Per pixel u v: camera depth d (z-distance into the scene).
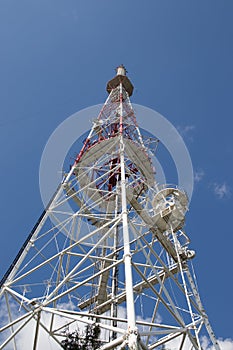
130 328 13.75
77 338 15.88
